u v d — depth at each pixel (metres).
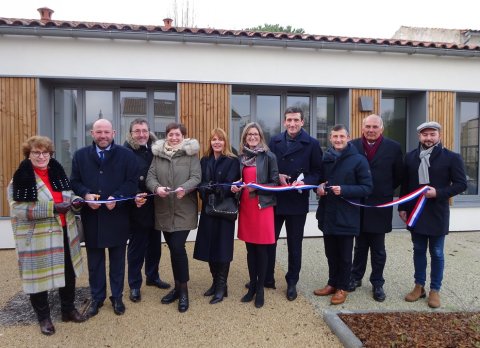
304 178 4.14
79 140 6.95
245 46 6.82
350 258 4.04
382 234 4.16
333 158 4.04
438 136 4.00
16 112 6.28
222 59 6.81
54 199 3.34
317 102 7.70
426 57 7.50
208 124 6.82
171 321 3.66
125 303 4.07
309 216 7.29
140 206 3.85
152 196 4.10
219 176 3.96
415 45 7.23
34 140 3.26
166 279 4.86
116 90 7.00
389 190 4.16
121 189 3.63
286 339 3.33
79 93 6.89
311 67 7.11
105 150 3.69
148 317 3.74
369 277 4.57
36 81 6.30
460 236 7.37
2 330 3.46
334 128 4.05
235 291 4.45
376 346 3.06
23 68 6.26
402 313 3.72
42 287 3.22
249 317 3.75
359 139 4.34
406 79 7.46
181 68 6.69
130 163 3.74
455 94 7.67
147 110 7.10
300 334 3.42
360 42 7.06
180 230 3.86
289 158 4.24
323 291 4.31
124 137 7.06
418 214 3.99
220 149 4.00
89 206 3.58
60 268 3.30
